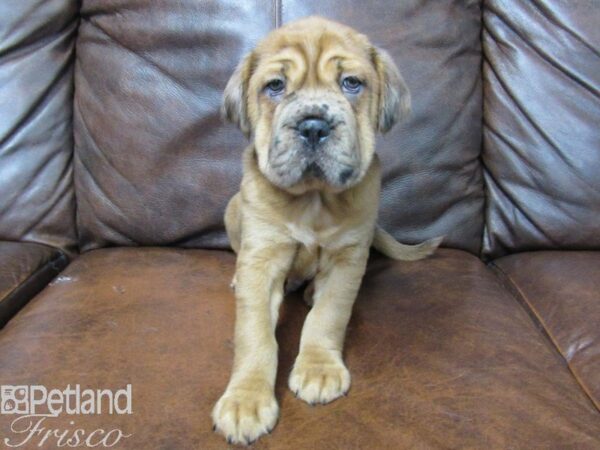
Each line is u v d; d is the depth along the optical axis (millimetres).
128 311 1562
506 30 2115
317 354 1342
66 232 2141
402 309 1607
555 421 1157
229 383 1249
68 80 2154
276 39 1595
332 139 1361
